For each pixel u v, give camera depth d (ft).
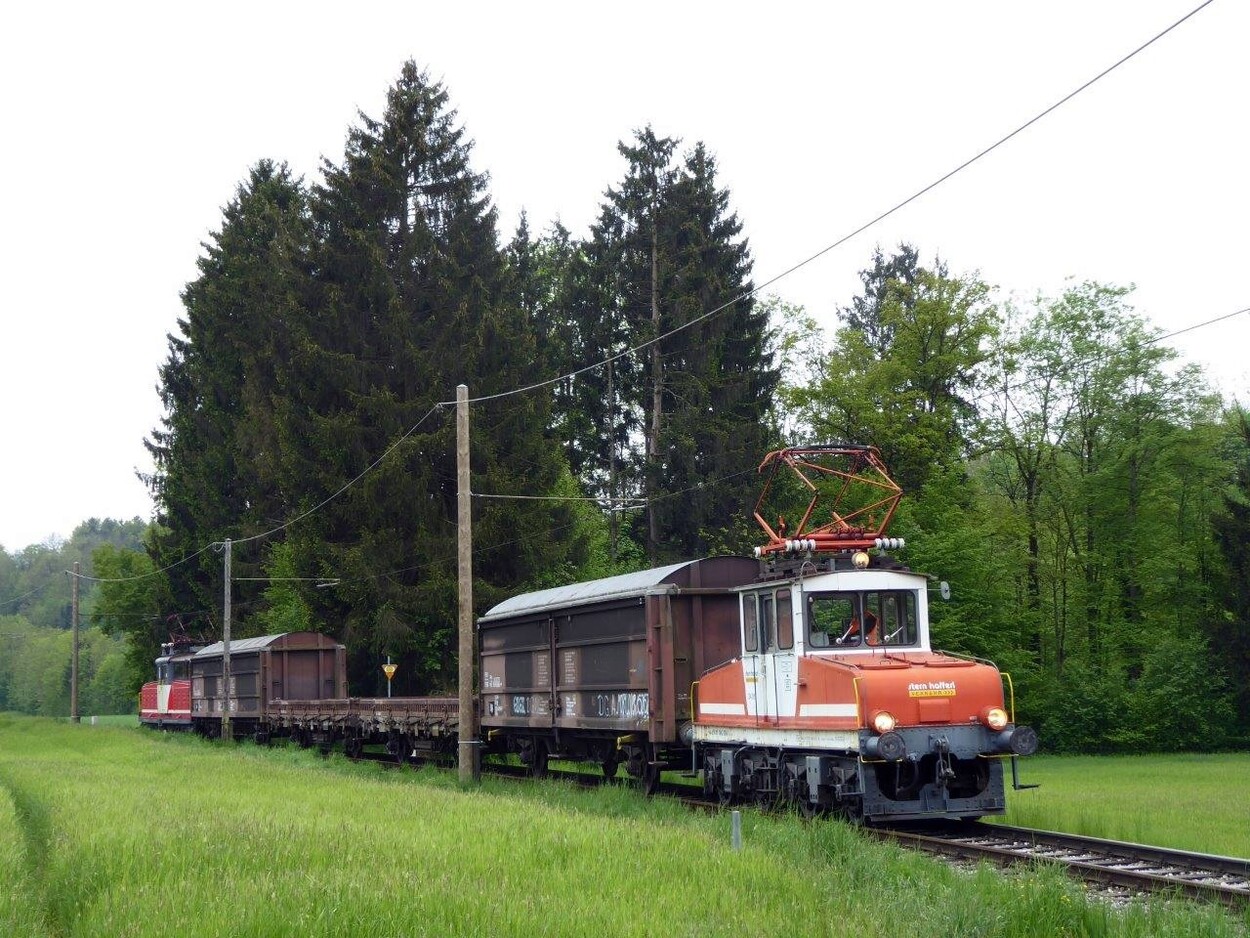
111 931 30.30
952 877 38.81
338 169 168.04
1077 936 31.58
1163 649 146.61
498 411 161.48
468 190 171.01
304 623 170.40
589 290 194.29
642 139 183.93
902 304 157.79
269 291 182.70
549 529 159.22
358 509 154.20
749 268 185.26
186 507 218.18
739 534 166.50
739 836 44.06
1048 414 163.43
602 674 77.10
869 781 53.67
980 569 132.67
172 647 206.08
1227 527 148.05
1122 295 160.45
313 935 29.14
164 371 225.97
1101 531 160.04
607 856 41.04
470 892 34.14
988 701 55.16
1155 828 56.85
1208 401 159.53
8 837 48.91
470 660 89.30
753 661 63.31
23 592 573.74
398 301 159.74
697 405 173.06
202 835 45.78
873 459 67.77
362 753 128.16
